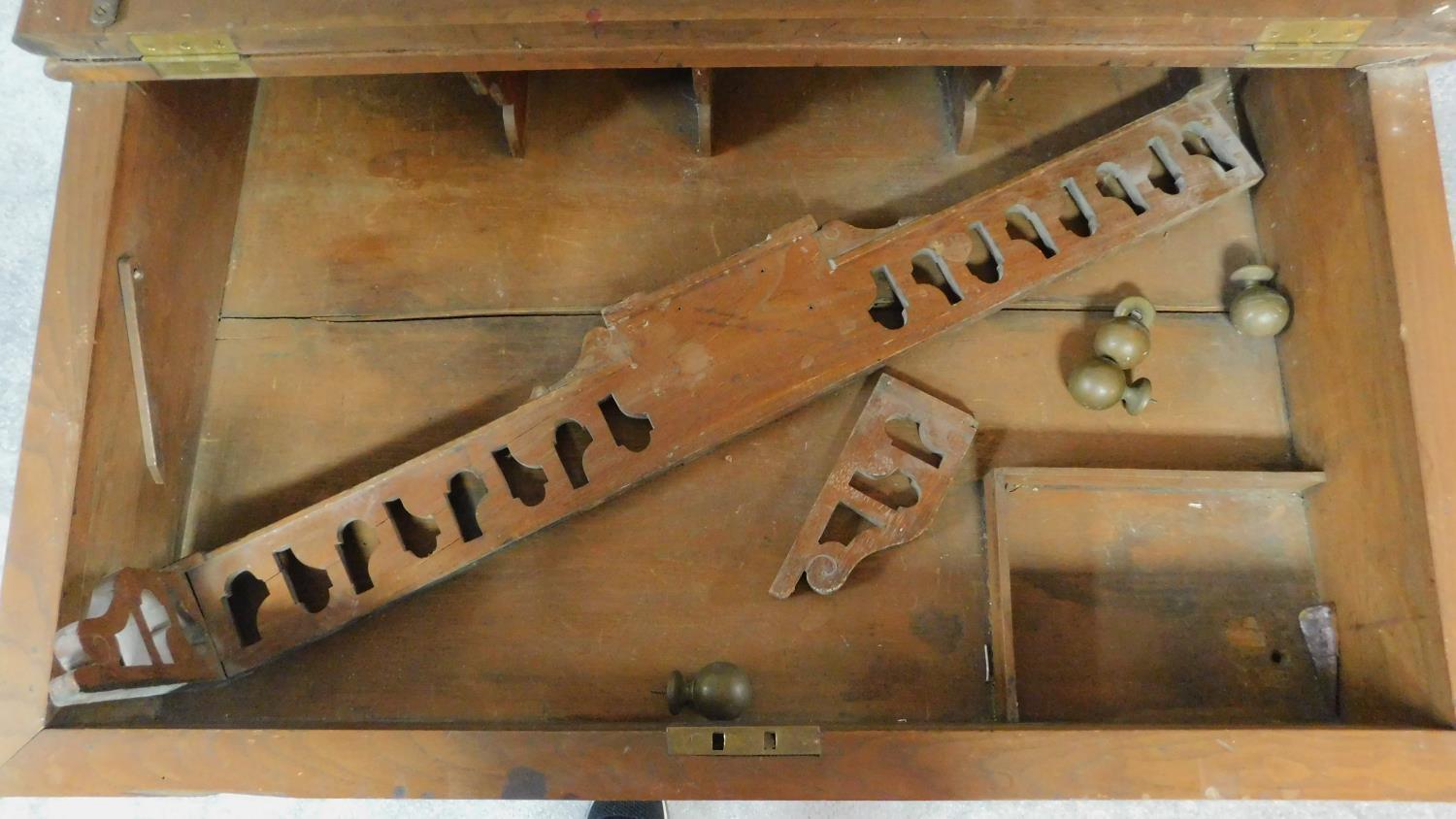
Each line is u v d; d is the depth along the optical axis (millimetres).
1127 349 962
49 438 802
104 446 833
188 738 793
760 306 955
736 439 987
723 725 803
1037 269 969
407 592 910
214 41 809
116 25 800
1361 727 795
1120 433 997
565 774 792
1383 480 860
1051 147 1074
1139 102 1090
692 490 977
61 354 817
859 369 947
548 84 1088
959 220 976
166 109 917
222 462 985
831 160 1069
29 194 1354
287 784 791
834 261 960
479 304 1030
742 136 1074
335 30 796
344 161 1069
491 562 956
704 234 1049
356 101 1089
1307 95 953
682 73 1094
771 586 937
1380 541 867
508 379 1009
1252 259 1046
